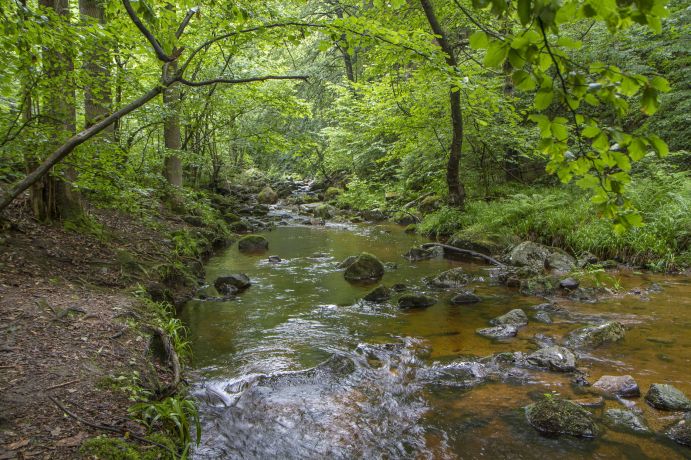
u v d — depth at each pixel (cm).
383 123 1334
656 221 903
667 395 388
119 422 299
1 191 659
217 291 791
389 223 1645
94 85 559
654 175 1027
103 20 777
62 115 507
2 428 264
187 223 1229
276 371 475
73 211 730
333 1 1781
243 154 2316
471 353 515
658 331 555
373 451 344
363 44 450
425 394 427
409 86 1155
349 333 590
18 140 441
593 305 668
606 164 160
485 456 334
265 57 1391
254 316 657
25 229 641
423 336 573
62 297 490
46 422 278
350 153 2114
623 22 126
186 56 1002
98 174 546
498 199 1355
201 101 1188
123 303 518
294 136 1156
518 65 136
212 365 493
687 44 999
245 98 1213
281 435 364
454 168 1264
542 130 149
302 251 1166
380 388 440
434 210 1471
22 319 414
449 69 536
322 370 471
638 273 833
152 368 402
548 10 117
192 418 380
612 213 166
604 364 472
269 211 2005
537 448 340
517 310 620
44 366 344
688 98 1061
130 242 816
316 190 2577
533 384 438
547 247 958
